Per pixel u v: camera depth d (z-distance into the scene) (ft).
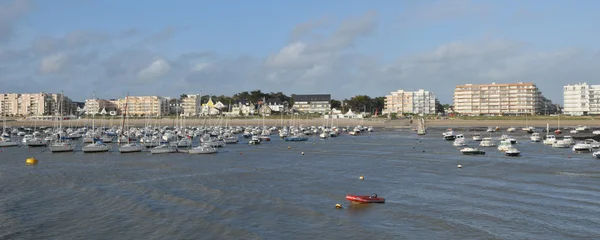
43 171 278.26
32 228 156.76
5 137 556.10
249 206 181.78
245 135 595.88
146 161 326.03
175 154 372.17
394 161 316.19
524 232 144.87
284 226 155.22
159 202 190.29
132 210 177.99
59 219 167.22
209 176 254.88
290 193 205.67
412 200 189.26
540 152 361.51
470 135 599.57
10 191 215.51
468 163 297.94
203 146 398.83
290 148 429.79
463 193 201.26
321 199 193.16
